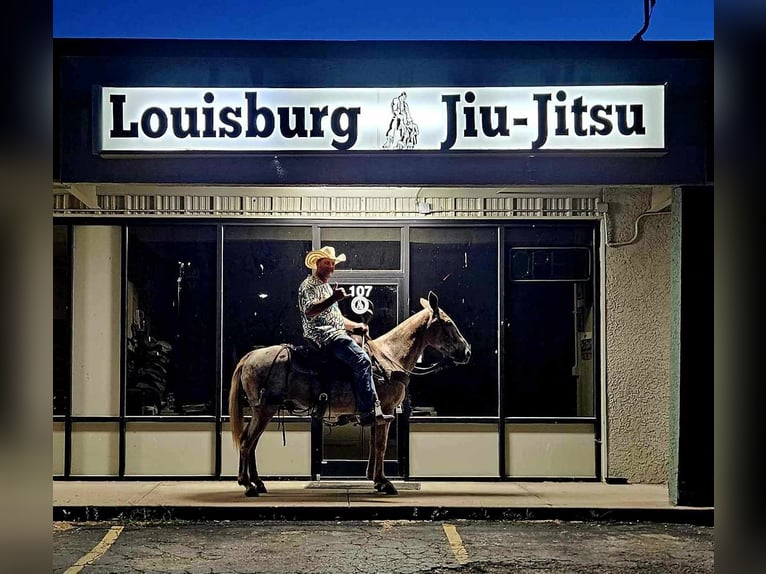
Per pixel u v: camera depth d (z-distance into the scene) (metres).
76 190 11.16
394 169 10.38
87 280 12.04
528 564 8.16
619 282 12.02
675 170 10.35
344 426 12.04
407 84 10.32
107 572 7.86
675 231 10.51
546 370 12.06
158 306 12.05
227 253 12.07
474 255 12.11
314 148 10.26
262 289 12.05
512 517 10.14
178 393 11.98
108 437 11.97
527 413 12.02
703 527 9.81
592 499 10.65
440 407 12.02
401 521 10.02
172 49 10.29
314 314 10.59
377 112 10.30
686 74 10.38
